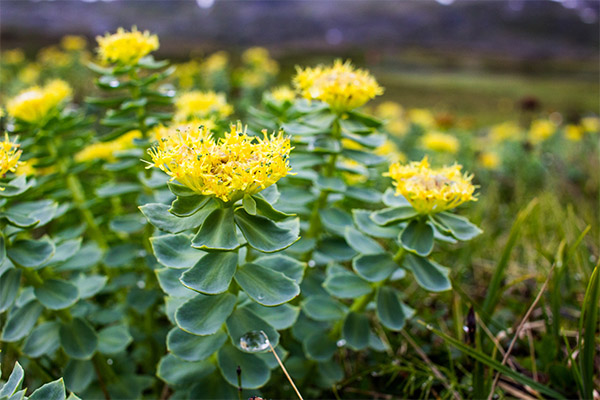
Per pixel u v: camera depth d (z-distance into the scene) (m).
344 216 2.37
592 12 23.86
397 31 23.45
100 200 2.70
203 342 1.75
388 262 1.97
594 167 5.39
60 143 2.75
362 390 2.30
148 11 21.02
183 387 1.85
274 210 1.45
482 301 3.00
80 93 7.24
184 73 7.44
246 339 1.65
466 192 1.75
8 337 1.89
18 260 1.78
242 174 1.36
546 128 6.03
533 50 21.78
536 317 2.71
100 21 19.42
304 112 2.32
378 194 2.44
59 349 2.39
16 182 1.79
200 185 1.42
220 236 1.45
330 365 2.29
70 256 2.05
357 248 2.04
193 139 1.41
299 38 22.34
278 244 1.44
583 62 20.92
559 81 17.12
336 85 2.11
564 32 23.58
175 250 1.64
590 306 1.82
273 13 23.14
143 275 2.83
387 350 2.56
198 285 1.46
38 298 1.89
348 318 2.15
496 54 22.11
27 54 15.21
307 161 2.31
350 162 3.15
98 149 3.21
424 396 2.28
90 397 2.16
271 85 8.75
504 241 3.77
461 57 21.33
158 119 2.52
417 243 1.84
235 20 22.20
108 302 3.00
